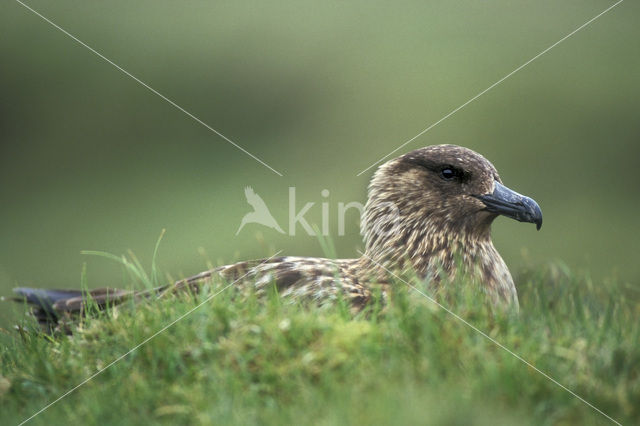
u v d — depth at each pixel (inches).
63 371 309.9
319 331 302.4
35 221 987.9
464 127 1103.6
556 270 429.7
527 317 331.3
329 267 370.9
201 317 313.3
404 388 273.9
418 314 304.2
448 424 260.5
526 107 1134.4
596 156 1078.4
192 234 914.1
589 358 293.6
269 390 283.6
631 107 1129.4
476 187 372.8
